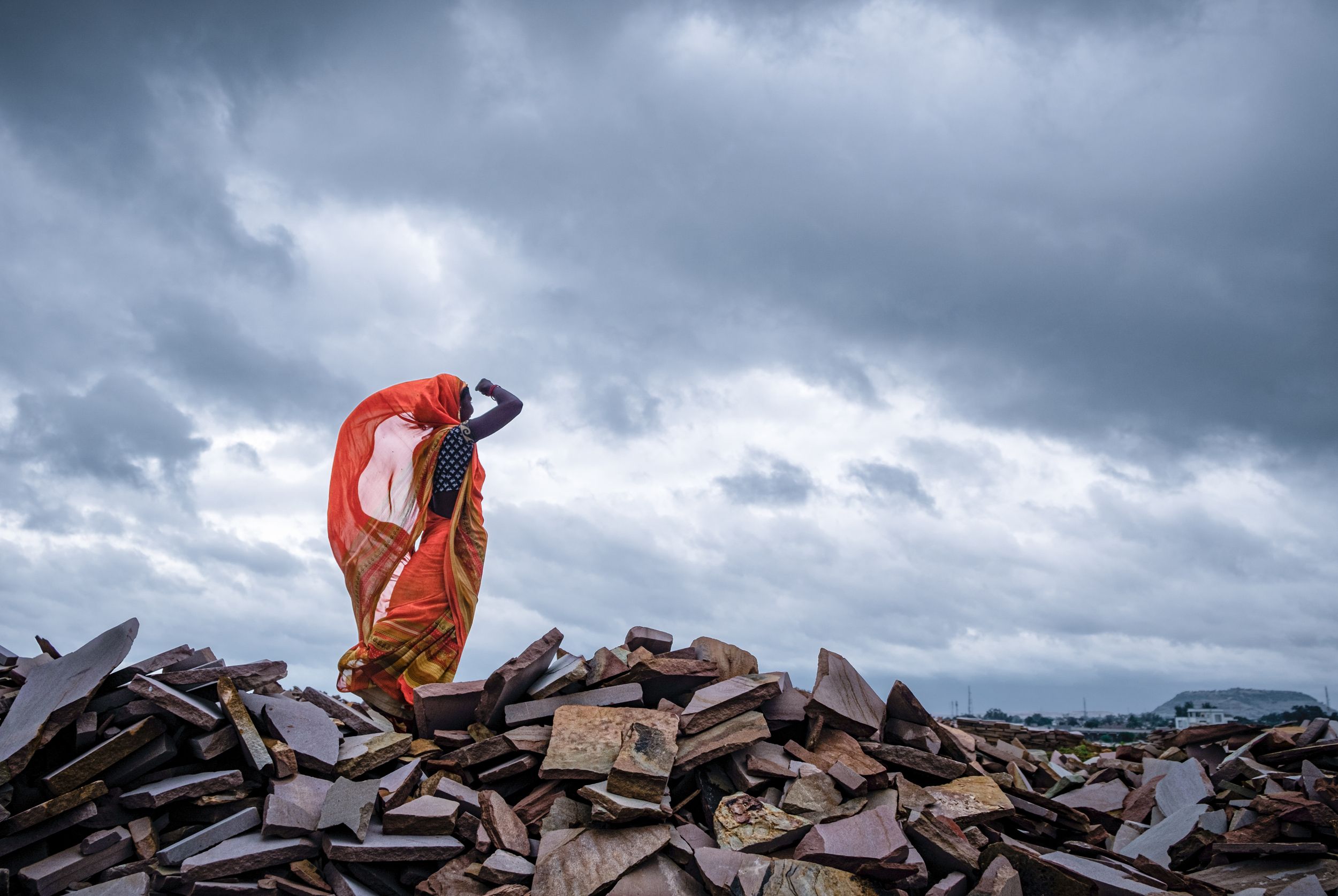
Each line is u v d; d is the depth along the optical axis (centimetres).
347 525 769
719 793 593
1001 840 576
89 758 500
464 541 784
